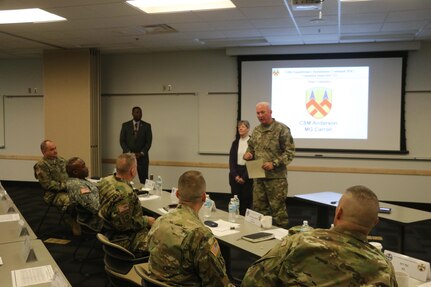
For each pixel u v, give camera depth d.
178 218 1.93
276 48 6.59
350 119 6.47
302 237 1.39
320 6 3.95
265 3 4.11
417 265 1.90
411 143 6.27
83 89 6.91
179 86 7.25
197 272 1.86
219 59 7.02
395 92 6.25
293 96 6.66
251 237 2.49
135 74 7.45
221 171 7.12
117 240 2.81
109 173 7.68
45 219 5.58
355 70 6.39
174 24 5.08
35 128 8.12
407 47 6.07
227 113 7.05
